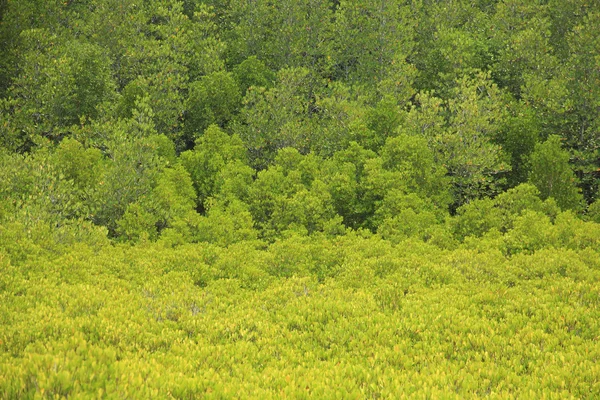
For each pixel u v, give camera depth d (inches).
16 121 2108.8
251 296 706.2
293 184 1817.2
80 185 1716.3
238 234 1521.9
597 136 2305.6
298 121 2512.3
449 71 2706.7
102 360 411.2
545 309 600.7
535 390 430.3
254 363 488.1
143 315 568.7
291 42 3070.9
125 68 2691.9
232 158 2198.6
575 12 2947.8
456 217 1643.7
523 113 2352.4
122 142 1785.2
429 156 1952.5
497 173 2263.8
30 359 373.4
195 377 403.2
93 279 716.0
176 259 845.2
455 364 490.9
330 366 477.7
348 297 681.0
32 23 2650.1
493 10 3437.5
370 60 3031.5
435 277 767.1
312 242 1048.8
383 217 1691.7
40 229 904.9
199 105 2618.1
